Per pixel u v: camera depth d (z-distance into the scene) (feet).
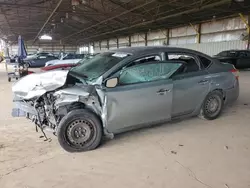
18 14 63.26
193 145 9.18
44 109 9.20
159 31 71.36
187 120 12.07
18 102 10.16
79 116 8.61
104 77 8.84
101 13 53.78
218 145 9.16
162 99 9.80
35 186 6.64
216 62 12.14
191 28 59.11
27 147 9.18
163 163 7.84
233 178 6.91
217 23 51.49
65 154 8.59
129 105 9.05
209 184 6.63
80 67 11.43
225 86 12.14
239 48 46.75
